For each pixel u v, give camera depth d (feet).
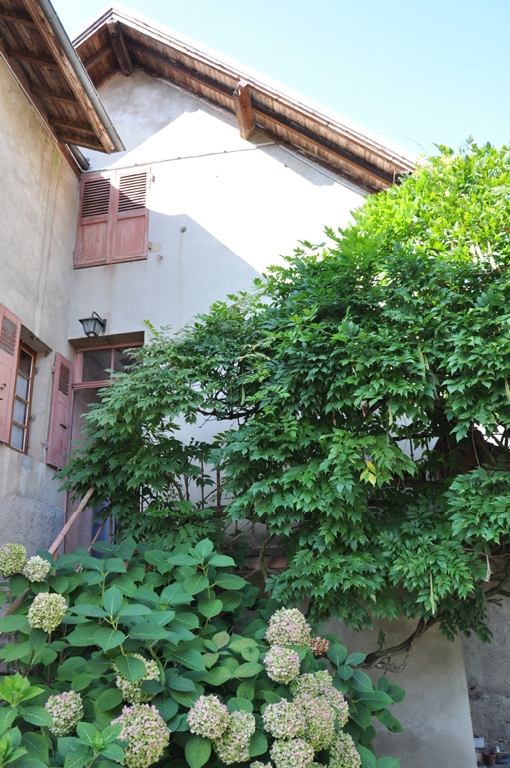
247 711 11.91
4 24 21.43
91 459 19.01
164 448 18.78
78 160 27.32
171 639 12.24
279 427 16.49
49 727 11.19
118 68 29.37
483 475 14.82
